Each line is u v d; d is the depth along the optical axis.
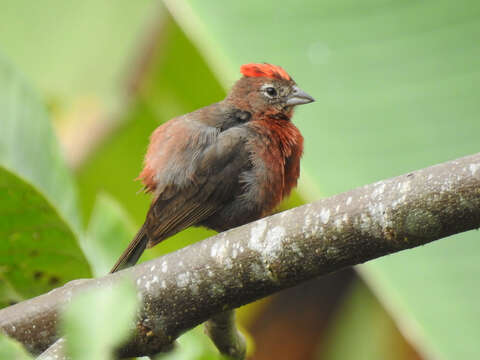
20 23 13.92
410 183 6.16
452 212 6.02
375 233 6.31
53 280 8.26
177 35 14.10
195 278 6.98
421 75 9.10
